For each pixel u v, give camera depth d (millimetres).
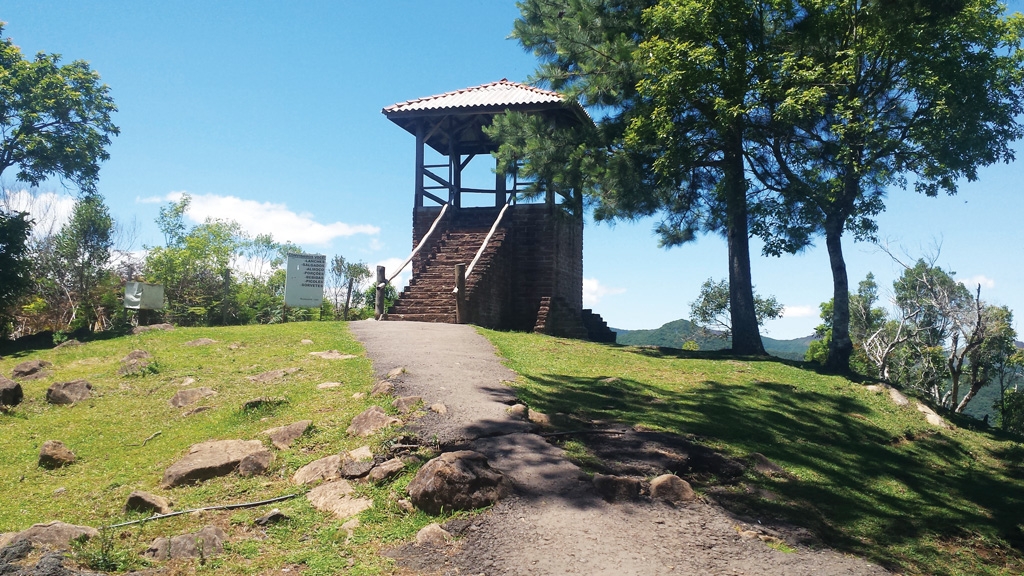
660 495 6969
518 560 5379
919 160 15117
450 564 5461
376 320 18109
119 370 11617
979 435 12523
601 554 5500
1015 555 7633
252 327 16109
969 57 14281
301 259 18438
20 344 15609
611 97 19078
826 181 15508
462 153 26109
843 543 7016
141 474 7438
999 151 14430
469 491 6320
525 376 11734
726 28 16016
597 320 24781
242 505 6566
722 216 20047
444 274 20219
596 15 19766
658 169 17188
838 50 15953
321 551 5715
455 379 10531
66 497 6945
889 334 38469
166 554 5566
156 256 30203
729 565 5723
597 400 10727
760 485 8094
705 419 10398
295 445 7953
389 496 6598
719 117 15562
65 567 5148
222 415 9148
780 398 12430
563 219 21016
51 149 26609
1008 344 31812
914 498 8781
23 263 19000
